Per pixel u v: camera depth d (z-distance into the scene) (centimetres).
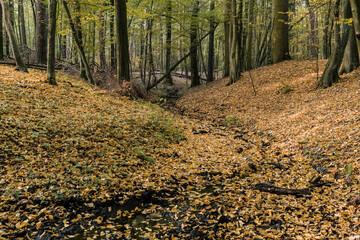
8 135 597
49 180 502
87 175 557
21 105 786
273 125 1118
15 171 498
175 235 425
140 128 912
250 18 2162
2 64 1463
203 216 479
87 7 1641
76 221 437
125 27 1541
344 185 553
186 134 1073
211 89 2125
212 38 2686
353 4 734
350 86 1152
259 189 592
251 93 1695
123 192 536
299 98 1330
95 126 795
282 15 2078
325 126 857
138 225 454
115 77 1702
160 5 2230
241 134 1152
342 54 1405
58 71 1709
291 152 823
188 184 633
